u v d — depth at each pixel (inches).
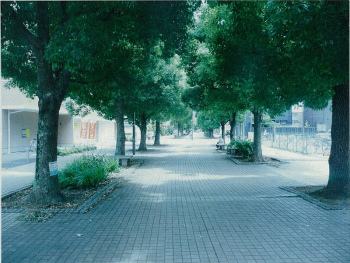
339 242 203.3
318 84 294.8
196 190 371.6
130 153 915.4
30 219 246.2
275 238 210.2
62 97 306.7
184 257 180.1
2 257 179.0
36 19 310.3
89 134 1528.1
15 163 644.1
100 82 358.0
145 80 621.0
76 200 308.2
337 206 287.7
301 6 230.8
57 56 239.6
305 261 175.2
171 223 241.6
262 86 353.7
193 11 311.9
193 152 964.0
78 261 174.6
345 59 227.3
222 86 588.7
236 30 320.5
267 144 1342.3
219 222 244.5
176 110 1078.4
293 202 308.7
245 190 370.3
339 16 231.1
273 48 329.1
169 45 335.0
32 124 1103.6
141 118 1011.3
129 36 287.0
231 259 177.6
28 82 408.2
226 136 2628.0
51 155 301.6
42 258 178.1
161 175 493.4
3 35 289.7
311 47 245.4
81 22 247.4
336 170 323.6
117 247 194.2
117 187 390.3
